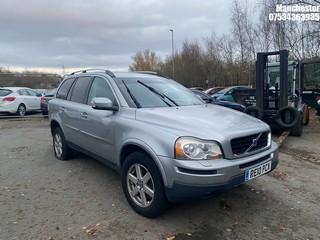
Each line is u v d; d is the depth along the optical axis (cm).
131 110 379
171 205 354
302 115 978
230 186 300
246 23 2709
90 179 481
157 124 337
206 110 402
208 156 297
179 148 297
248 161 317
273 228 326
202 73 3903
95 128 434
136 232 316
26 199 404
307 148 738
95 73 488
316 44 1731
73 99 527
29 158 618
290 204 387
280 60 840
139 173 348
